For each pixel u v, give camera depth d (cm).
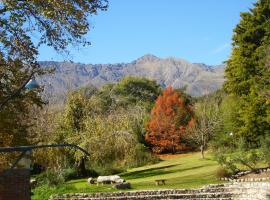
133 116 5581
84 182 3822
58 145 1226
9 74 1600
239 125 4562
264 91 4122
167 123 6050
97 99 4406
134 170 4678
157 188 3362
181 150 6322
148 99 8625
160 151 6169
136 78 8969
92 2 1603
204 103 6444
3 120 1562
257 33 4659
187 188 3322
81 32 1592
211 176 3825
